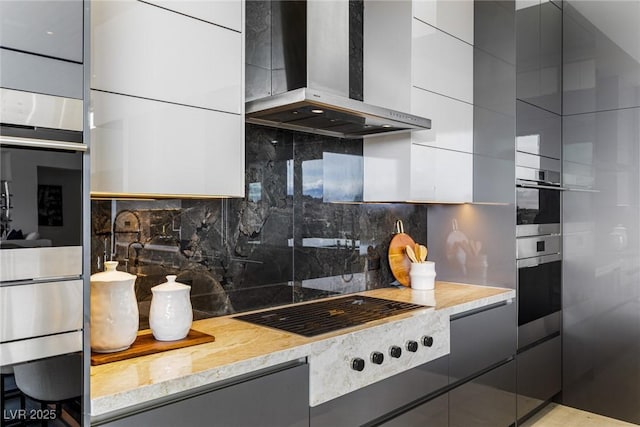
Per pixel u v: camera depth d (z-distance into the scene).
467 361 2.59
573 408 3.50
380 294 2.85
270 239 2.43
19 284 1.12
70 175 1.21
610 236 3.34
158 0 1.67
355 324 2.08
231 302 2.27
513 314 2.98
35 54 1.16
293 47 2.40
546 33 3.34
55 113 1.19
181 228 2.08
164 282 2.02
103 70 1.52
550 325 3.39
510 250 3.00
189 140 1.75
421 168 2.70
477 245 3.15
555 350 3.46
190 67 1.76
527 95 3.09
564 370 3.54
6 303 1.10
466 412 2.59
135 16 1.60
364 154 2.90
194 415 1.45
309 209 2.62
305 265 2.60
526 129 3.08
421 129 2.55
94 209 1.81
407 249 3.08
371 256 2.99
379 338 2.06
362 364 1.95
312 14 2.46
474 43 3.17
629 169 3.27
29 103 1.15
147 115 1.63
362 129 2.58
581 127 3.46
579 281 3.47
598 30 3.39
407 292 2.92
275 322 2.11
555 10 3.46
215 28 1.84
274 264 2.45
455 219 3.26
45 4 1.18
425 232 3.39
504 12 3.02
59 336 1.18
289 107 2.03
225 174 1.88
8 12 1.12
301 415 1.76
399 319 2.18
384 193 2.78
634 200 3.25
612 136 3.34
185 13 1.74
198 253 2.14
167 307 1.75
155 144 1.65
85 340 1.23
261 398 1.63
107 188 1.53
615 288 3.32
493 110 3.07
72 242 1.21
